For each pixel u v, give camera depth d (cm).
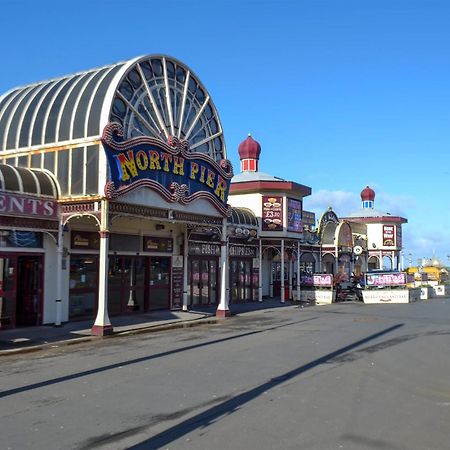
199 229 2478
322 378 959
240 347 1341
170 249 2327
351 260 4019
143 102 1883
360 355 1218
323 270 4031
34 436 631
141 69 1881
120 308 2070
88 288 1912
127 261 2114
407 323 1942
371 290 3173
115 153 1650
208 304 2600
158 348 1334
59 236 1714
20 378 973
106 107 1656
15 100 1967
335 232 3756
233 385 900
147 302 2198
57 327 1691
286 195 2994
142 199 1761
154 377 970
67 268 1816
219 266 2684
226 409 747
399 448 592
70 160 1691
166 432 645
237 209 2866
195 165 2045
